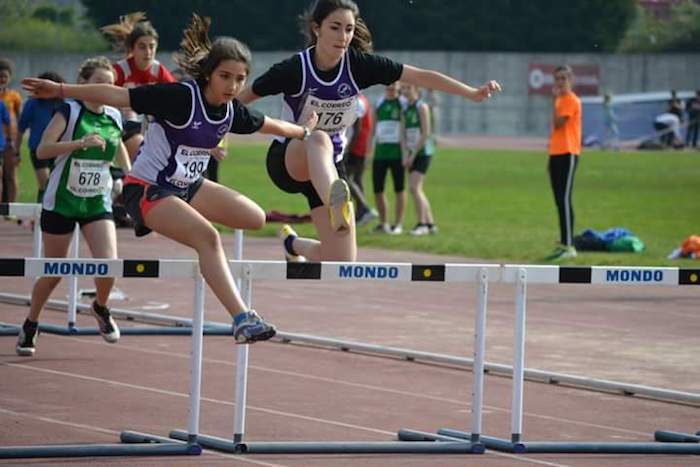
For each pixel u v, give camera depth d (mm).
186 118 9828
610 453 10312
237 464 9547
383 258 23219
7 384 12398
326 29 10914
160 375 13039
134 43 15391
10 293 18547
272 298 18797
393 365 14031
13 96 25891
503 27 86625
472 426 10211
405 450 10055
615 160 59562
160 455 9727
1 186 25422
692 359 14812
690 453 10359
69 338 15000
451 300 19062
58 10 76438
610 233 25516
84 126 13008
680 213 34812
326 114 11234
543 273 10102
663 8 87438
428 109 27234
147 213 9891
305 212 32062
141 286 19656
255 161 52906
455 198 38375
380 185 27609
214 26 79688
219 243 9656
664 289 21031
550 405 12305
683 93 73938
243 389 9852
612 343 15766
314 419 11312
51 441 10211
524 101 85938
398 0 86000
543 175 49031
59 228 13203
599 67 85125
